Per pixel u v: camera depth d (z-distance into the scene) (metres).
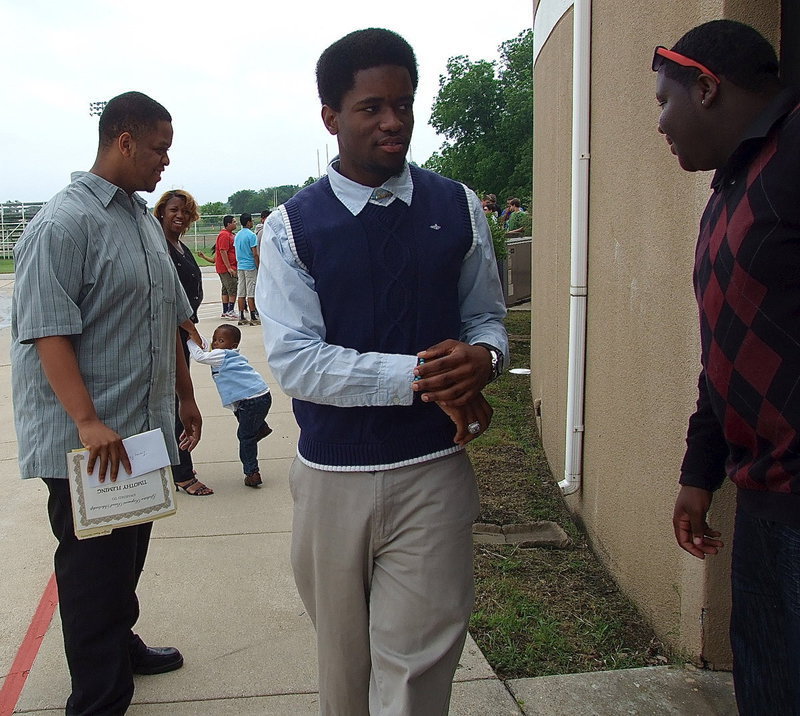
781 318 1.68
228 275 13.83
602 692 2.81
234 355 5.07
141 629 3.39
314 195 2.04
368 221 1.99
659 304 3.06
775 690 1.99
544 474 5.30
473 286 2.16
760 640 1.99
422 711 2.03
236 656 3.18
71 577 2.56
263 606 3.58
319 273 1.99
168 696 2.91
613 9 3.56
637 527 3.36
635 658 3.05
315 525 2.08
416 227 2.02
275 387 8.18
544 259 5.87
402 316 2.01
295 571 2.20
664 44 2.93
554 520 4.48
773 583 1.92
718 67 1.80
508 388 7.88
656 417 3.12
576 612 3.43
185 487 5.01
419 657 2.02
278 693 2.92
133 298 2.59
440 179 2.14
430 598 2.02
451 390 1.88
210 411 7.15
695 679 2.84
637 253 3.29
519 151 37.84
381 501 2.02
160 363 2.72
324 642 2.18
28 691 2.95
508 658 3.07
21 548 4.25
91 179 2.58
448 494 2.04
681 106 1.87
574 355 4.17
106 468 2.45
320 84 1.99
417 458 2.02
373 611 2.10
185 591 3.73
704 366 1.93
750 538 1.95
